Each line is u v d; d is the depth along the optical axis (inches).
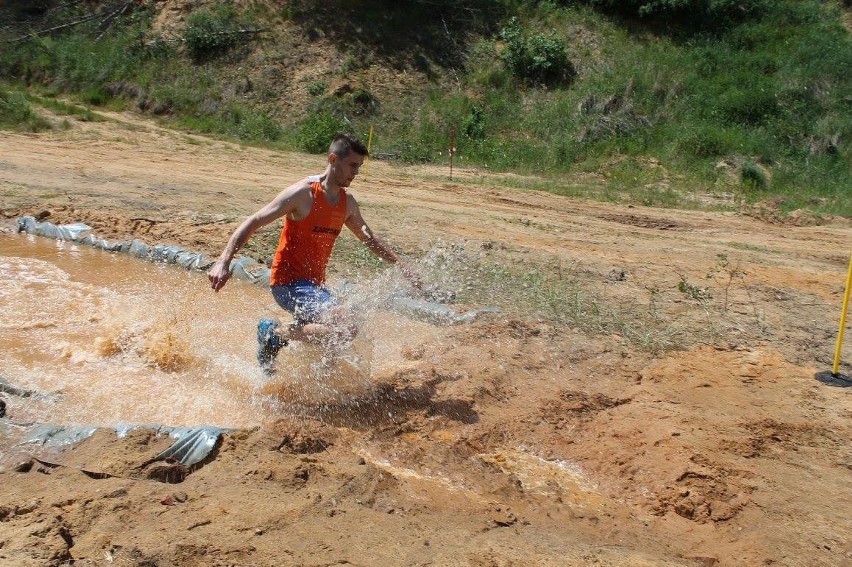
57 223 375.2
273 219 204.2
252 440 177.8
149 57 975.6
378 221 443.5
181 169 591.2
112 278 308.7
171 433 176.2
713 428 207.2
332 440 188.5
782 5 1156.5
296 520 148.4
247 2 1026.7
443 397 216.2
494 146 885.2
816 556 156.3
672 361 253.4
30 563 128.0
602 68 1010.1
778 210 692.1
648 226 574.2
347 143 206.2
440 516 157.9
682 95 962.1
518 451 195.0
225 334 256.2
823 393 235.1
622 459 191.0
